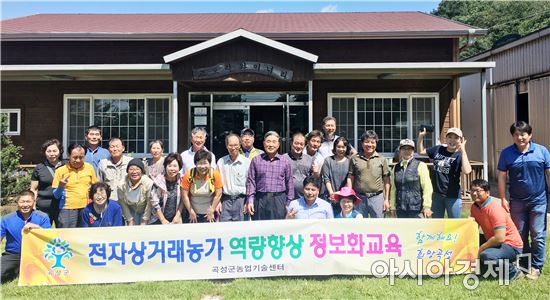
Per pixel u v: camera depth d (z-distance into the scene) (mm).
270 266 4695
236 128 10914
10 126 10766
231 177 5281
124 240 4637
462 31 10328
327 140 6254
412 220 4754
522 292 4301
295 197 5504
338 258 4707
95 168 5953
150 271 4648
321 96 10773
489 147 13844
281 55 8727
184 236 4680
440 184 5320
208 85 10492
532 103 11641
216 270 4680
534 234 4840
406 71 9141
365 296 4188
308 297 4160
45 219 4902
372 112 10742
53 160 5488
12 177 8422
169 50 11047
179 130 10828
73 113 10805
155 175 5605
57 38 10570
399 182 5324
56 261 4582
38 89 10758
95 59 11078
